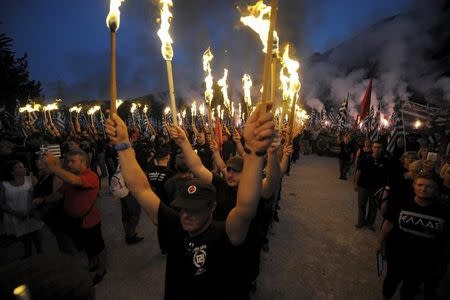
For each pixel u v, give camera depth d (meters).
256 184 1.55
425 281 3.35
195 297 1.83
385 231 3.54
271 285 4.50
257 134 1.40
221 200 3.23
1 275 0.68
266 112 1.37
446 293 4.21
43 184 4.27
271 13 1.26
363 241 6.11
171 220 2.02
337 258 5.38
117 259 5.24
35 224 4.60
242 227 1.68
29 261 0.72
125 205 5.69
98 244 4.35
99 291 4.32
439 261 3.21
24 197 4.46
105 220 7.21
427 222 3.14
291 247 5.82
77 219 4.07
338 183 12.05
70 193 4.04
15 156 7.21
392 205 3.44
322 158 21.08
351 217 7.62
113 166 10.46
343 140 12.76
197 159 3.18
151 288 4.41
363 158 6.64
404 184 3.48
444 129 11.95
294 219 7.45
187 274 1.86
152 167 5.06
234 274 1.83
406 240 3.26
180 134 3.10
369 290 4.41
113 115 2.00
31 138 8.34
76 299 0.71
